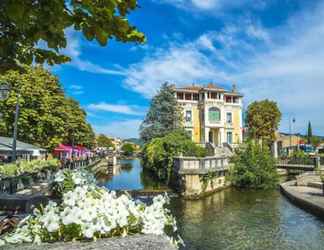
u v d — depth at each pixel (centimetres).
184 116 5669
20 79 3027
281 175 4372
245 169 3080
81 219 289
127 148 12669
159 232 322
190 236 1449
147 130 4803
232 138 5759
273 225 1617
